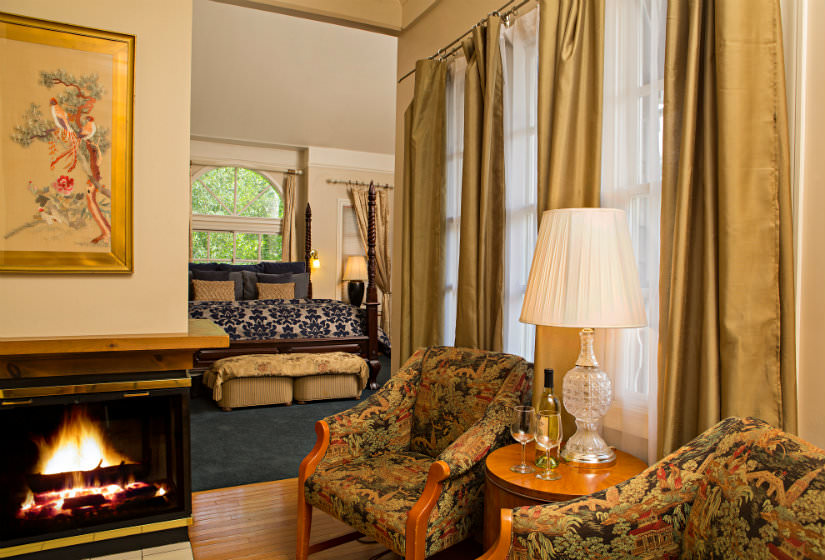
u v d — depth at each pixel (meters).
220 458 3.62
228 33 6.46
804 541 0.94
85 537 2.28
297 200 8.59
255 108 7.49
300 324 5.88
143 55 2.44
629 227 2.00
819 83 1.49
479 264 2.63
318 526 2.66
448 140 3.15
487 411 2.07
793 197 1.53
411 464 2.25
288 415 4.69
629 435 2.01
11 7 2.26
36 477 2.25
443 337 3.13
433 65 3.13
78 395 2.28
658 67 1.87
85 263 2.36
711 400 1.57
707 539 1.13
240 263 8.30
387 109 7.95
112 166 2.40
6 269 2.25
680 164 1.66
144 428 2.40
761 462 1.11
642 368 2.00
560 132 2.09
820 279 1.49
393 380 2.52
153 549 2.37
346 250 8.77
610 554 1.22
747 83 1.53
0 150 2.25
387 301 8.85
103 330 2.39
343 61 7.10
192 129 7.62
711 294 1.59
